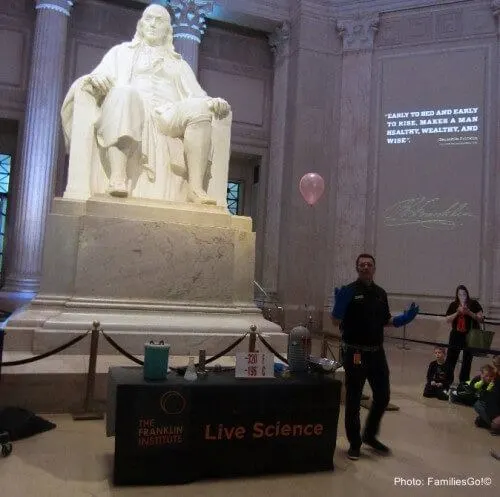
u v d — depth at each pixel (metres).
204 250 5.86
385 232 12.14
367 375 3.83
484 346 6.23
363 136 12.55
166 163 6.24
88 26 13.32
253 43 14.53
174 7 12.91
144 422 3.09
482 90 11.58
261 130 14.34
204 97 6.51
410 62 12.33
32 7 12.91
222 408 3.23
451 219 11.55
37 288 11.34
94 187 5.90
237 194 15.25
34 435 3.88
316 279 12.52
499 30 11.48
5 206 13.34
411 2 12.41
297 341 3.76
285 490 3.10
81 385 4.52
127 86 5.86
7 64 12.66
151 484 3.08
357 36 12.85
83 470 3.26
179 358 5.25
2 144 13.40
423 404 5.57
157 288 5.66
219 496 2.97
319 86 12.94
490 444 4.23
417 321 11.51
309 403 3.41
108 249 5.55
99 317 5.34
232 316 5.85
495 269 11.02
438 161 11.82
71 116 6.03
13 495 2.87
